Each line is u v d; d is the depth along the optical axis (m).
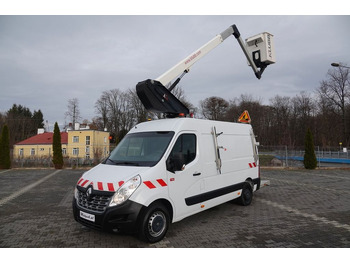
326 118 46.25
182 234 4.68
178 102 6.32
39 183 11.55
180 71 6.76
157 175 4.23
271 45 8.57
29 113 87.06
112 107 57.59
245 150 7.03
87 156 23.23
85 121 67.94
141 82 5.74
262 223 5.34
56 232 4.88
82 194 4.31
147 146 4.85
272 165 19.44
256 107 58.00
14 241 4.44
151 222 4.09
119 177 4.09
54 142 19.53
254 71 8.62
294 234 4.66
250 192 7.04
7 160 19.28
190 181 4.88
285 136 48.81
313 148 17.72
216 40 7.73
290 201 7.46
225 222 5.43
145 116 51.56
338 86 44.00
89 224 4.05
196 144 5.25
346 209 6.50
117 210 3.77
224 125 6.37
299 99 53.53
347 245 4.14
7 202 7.63
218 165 5.71
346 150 25.95
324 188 9.73
